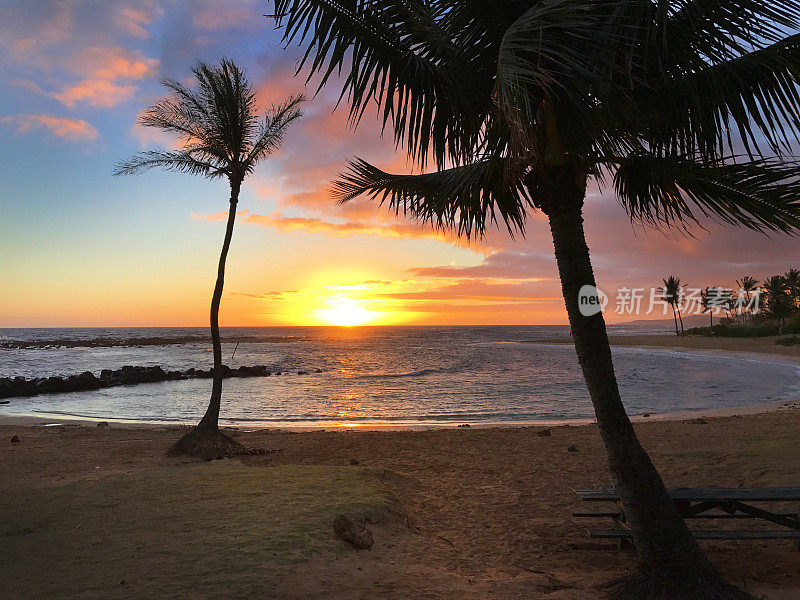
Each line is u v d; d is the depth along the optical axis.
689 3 3.16
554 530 5.62
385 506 5.86
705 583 3.74
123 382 32.72
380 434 12.27
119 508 5.74
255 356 65.56
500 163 4.23
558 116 3.71
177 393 27.92
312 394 26.72
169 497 6.17
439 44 3.83
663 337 85.94
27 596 3.58
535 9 2.92
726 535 4.41
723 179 4.23
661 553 3.82
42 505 5.89
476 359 57.75
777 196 4.11
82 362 55.59
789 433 10.73
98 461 9.63
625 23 3.26
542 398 23.98
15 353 72.62
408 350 79.62
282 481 6.89
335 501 5.88
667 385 27.97
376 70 3.74
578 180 3.93
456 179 4.66
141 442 11.53
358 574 4.15
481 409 20.59
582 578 4.27
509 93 2.79
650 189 4.58
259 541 4.62
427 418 18.33
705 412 16.89
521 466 8.76
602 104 3.37
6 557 4.34
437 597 3.76
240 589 3.72
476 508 6.48
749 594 3.73
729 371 36.44
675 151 4.11
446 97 4.02
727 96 3.69
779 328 76.88
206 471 7.71
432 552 4.81
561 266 4.05
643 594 3.75
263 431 13.26
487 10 3.64
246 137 10.78
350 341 120.56
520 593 3.87
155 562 4.19
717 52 3.29
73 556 4.35
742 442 10.10
